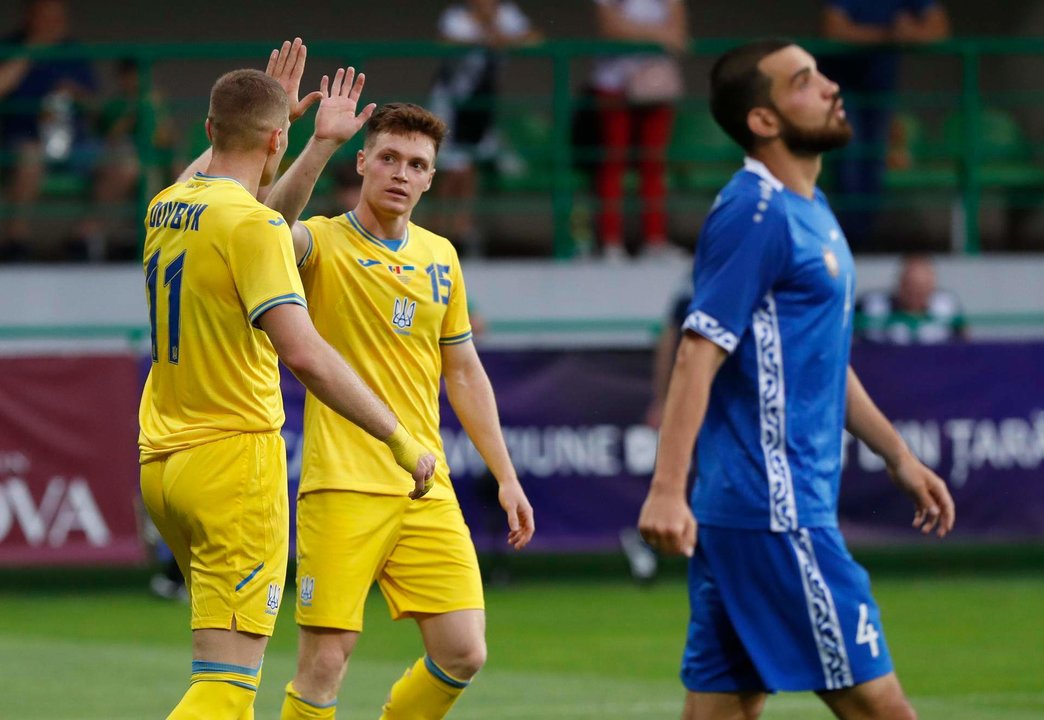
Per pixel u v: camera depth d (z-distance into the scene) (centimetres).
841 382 1578
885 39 4712
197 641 1627
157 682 2806
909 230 5544
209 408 1628
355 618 1847
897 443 1695
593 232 4972
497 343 4644
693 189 5188
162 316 1655
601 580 4347
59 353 4022
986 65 6091
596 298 4656
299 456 4031
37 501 3981
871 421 1688
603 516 4175
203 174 1686
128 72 4766
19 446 3981
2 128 4794
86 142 4853
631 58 4647
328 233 1898
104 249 4894
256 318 1570
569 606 3812
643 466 4200
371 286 1878
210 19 5897
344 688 2739
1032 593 4041
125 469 4025
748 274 1505
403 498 1867
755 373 1523
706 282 1515
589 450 4178
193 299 1622
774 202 1529
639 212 5047
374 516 1852
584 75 5925
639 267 4672
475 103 4612
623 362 4197
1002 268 4772
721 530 1528
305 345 1555
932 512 1697
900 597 3969
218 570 1620
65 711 2528
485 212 5428
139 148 4500
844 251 1570
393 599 1892
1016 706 2523
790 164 1577
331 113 1783
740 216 1518
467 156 4688
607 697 2617
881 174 4791
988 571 4553
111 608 3853
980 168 5353
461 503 4075
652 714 2462
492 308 4644
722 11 6106
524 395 4159
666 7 4691
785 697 2636
